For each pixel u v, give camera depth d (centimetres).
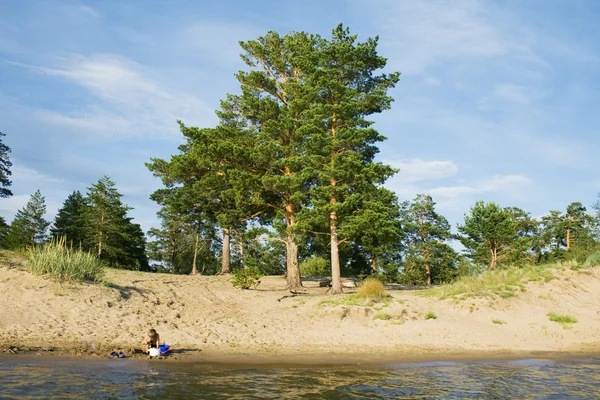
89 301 1895
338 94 2927
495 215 4412
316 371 1302
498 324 2083
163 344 1494
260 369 1305
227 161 2947
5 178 4072
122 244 4669
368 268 4625
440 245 4656
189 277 3344
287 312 2267
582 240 5053
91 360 1292
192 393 977
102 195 4438
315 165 2880
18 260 2325
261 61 3478
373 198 2775
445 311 2230
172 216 5456
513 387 1130
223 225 3134
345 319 2111
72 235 4659
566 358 1606
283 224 3434
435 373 1307
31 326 1592
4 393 895
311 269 5203
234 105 3606
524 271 2769
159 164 3272
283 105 3180
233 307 2317
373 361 1497
